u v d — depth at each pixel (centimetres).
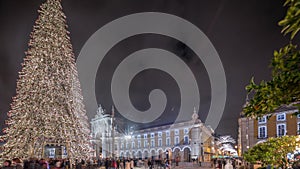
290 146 880
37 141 2102
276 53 223
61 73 2106
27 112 1973
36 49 2058
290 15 197
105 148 8656
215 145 7344
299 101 244
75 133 2198
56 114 2012
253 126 4819
